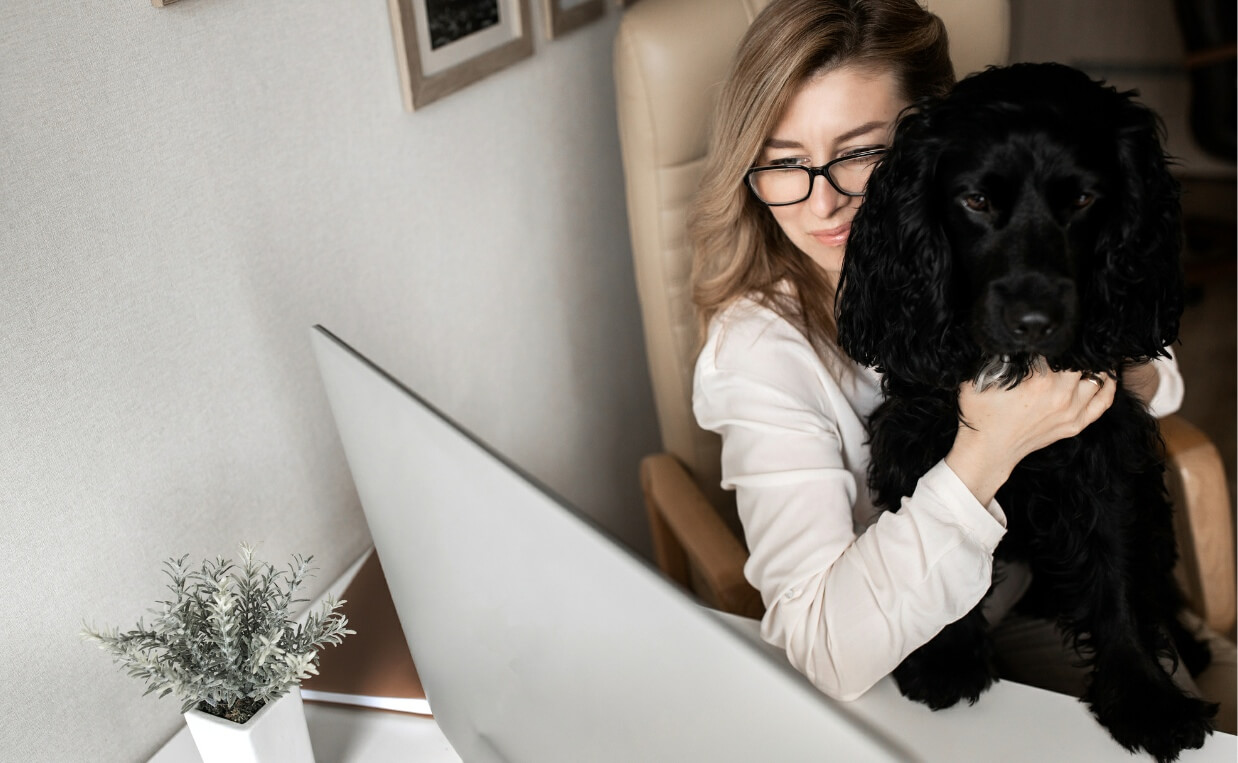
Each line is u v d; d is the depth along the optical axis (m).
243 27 0.97
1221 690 1.25
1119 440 0.99
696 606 0.53
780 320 1.15
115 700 0.94
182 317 0.95
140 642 0.79
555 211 1.57
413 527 0.79
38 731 0.87
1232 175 3.63
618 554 0.56
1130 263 0.87
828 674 0.93
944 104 0.88
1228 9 2.88
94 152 0.84
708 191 1.16
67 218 0.83
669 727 0.58
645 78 1.32
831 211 1.07
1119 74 3.82
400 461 0.76
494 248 1.44
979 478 0.90
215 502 1.02
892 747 0.47
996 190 0.83
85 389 0.86
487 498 0.65
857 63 1.02
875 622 0.90
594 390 1.79
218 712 0.81
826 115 1.03
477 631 0.75
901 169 0.91
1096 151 0.82
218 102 0.95
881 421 1.06
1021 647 1.24
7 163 0.78
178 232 0.93
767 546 1.04
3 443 0.80
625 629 0.57
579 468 1.79
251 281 1.02
